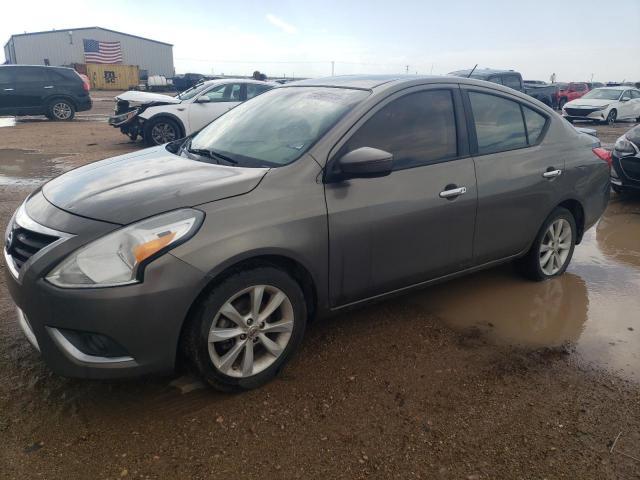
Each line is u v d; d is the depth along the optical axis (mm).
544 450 2424
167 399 2723
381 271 3172
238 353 2707
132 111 11727
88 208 2555
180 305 2439
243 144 3287
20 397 2689
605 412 2707
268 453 2367
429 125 3377
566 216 4293
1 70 16391
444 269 3523
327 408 2684
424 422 2596
